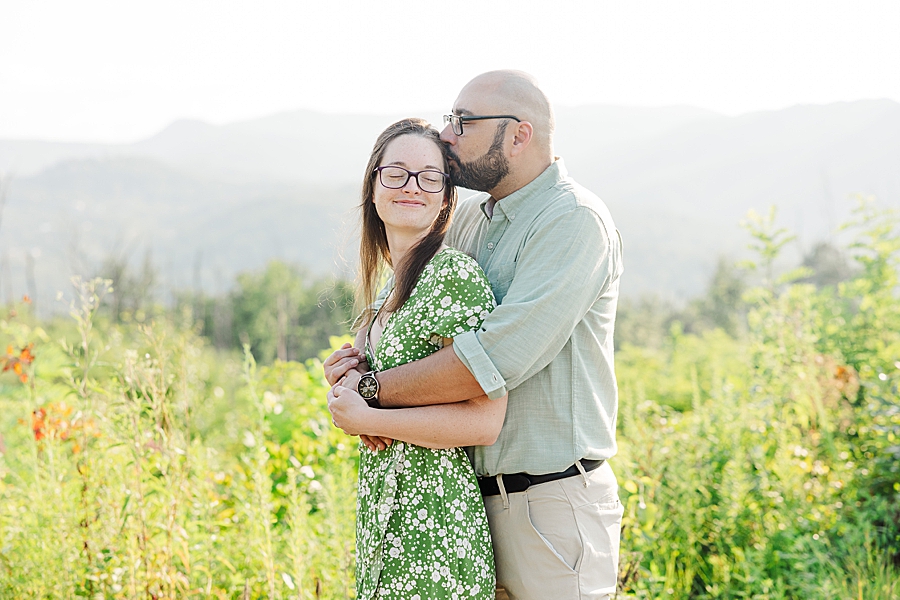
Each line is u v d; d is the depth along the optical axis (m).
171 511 2.86
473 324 2.01
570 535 2.11
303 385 4.63
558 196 2.12
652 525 3.49
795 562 3.34
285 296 37.50
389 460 2.08
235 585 2.93
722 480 3.88
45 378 5.47
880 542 3.64
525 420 2.11
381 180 2.19
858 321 5.58
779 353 5.04
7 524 3.38
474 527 2.06
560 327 1.97
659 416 4.88
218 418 5.43
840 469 4.14
